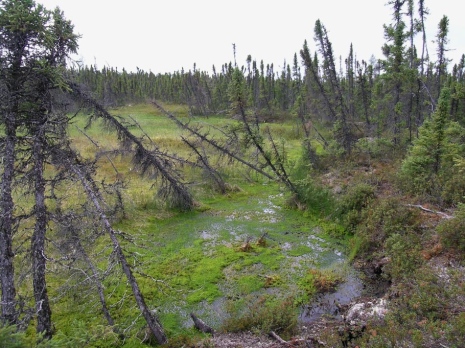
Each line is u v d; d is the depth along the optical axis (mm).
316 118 32281
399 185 15516
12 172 7188
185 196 17453
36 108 7668
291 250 13883
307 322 9594
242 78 17641
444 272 9320
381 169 18547
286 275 12094
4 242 7262
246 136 18109
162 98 68688
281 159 19844
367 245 13016
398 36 18828
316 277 11719
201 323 9430
